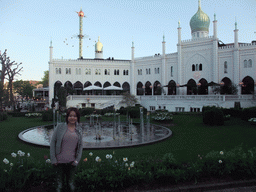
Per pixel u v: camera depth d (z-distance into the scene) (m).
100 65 46.84
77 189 5.49
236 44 34.41
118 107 38.56
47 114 22.59
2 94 26.61
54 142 4.81
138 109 25.75
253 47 33.03
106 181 5.69
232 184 6.16
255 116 18.66
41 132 15.65
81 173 5.75
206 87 38.75
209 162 6.66
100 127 18.20
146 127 17.75
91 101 38.47
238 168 6.52
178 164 6.55
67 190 4.92
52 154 4.74
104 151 10.17
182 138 13.20
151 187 5.89
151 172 6.20
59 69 45.09
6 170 5.64
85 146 10.88
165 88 42.34
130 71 48.22
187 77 40.25
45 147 11.02
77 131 5.07
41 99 59.59
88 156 9.15
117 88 42.12
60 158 4.77
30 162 6.16
